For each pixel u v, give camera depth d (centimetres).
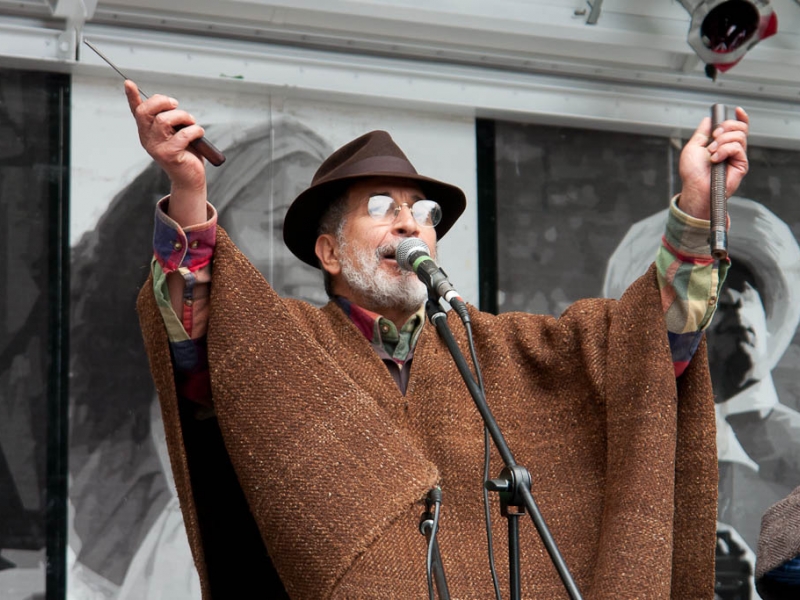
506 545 312
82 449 429
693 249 314
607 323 335
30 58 438
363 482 284
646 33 495
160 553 430
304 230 373
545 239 497
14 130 441
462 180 491
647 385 314
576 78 509
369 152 359
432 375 328
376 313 343
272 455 287
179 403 312
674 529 322
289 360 295
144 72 451
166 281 298
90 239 442
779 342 514
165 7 452
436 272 286
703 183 311
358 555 278
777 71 519
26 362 429
